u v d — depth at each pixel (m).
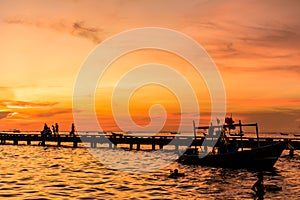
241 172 33.78
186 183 27.56
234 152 35.12
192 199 21.44
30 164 40.50
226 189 24.88
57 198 21.33
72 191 23.73
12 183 26.52
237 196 22.34
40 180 28.31
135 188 25.23
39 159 46.88
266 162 33.38
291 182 28.09
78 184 26.69
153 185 26.55
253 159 33.84
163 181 28.59
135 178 30.39
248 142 48.00
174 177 30.92
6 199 20.80
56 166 38.97
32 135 74.25
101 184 26.89
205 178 30.16
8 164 40.06
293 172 34.16
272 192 23.44
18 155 52.62
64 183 27.03
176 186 26.17
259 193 22.02
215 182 27.98
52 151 60.84
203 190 24.52
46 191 23.52
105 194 22.88
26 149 65.00
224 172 33.84
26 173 32.53
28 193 22.70
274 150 32.91
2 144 75.06
